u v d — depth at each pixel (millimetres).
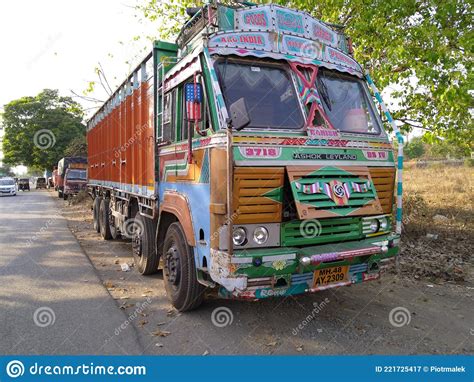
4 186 32500
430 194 15852
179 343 4336
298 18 5129
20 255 8492
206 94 4410
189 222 4680
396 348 4238
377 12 8211
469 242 8812
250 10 4824
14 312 5133
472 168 27656
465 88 7422
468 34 7781
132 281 6688
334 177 4355
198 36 4918
